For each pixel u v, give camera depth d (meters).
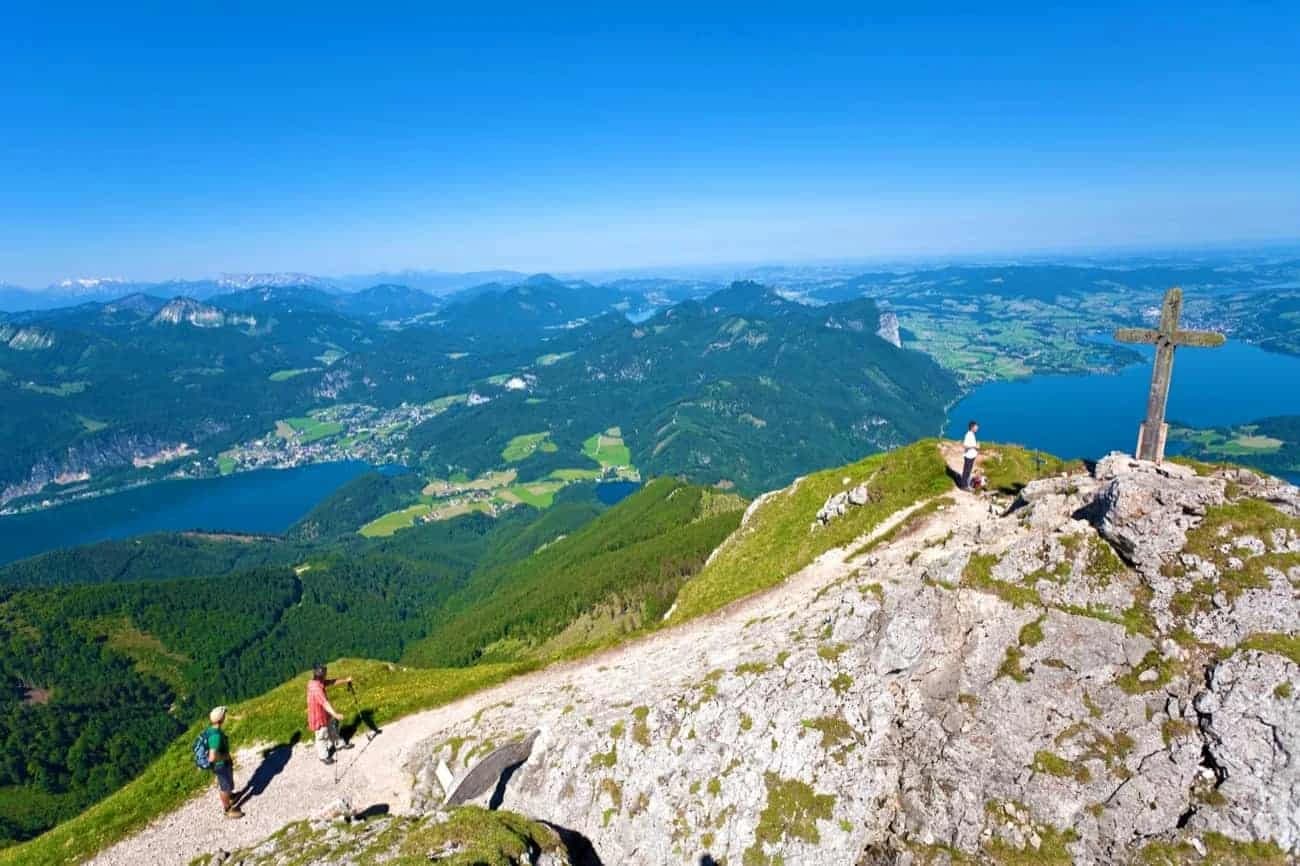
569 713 40.72
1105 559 32.88
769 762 34.62
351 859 29.20
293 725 44.97
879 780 32.59
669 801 35.62
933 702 33.06
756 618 47.12
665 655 46.59
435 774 39.09
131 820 38.19
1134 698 29.94
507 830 30.39
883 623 35.38
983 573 34.84
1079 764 29.66
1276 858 26.00
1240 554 30.52
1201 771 28.05
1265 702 27.31
